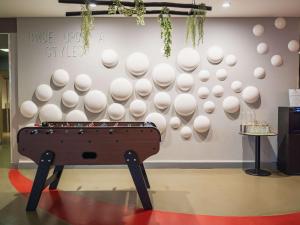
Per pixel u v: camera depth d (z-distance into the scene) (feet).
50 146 10.80
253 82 17.13
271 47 17.07
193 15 11.87
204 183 14.26
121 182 14.48
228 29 16.98
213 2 14.26
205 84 17.08
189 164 17.26
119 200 11.89
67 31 17.01
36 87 17.07
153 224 9.54
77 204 11.42
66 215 10.30
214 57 16.79
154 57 17.01
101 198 12.14
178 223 9.62
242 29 16.99
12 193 12.72
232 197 12.23
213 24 16.96
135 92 17.03
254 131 16.07
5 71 29.19
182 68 16.96
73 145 10.82
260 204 11.40
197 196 12.37
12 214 10.36
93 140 10.82
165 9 11.44
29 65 17.04
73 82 17.07
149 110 17.11
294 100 16.26
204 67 17.06
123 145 10.87
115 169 17.01
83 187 13.66
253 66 17.11
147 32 16.96
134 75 17.01
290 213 10.50
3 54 28.19
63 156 10.85
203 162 17.28
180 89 17.01
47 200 11.85
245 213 10.49
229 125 17.24
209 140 17.26
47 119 16.92
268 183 14.25
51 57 17.04
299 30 17.02
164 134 17.20
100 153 10.86
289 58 17.13
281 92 17.20
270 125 17.26
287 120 15.76
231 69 17.08
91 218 10.04
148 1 14.02
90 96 16.79
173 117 17.13
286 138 15.89
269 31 17.02
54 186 13.35
